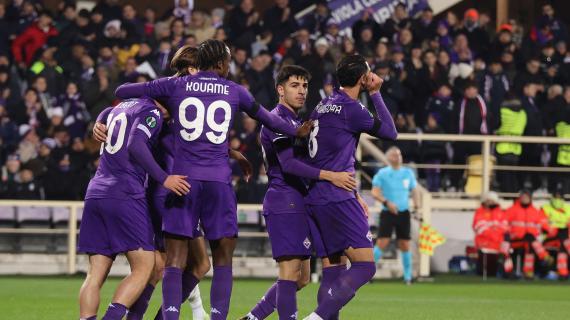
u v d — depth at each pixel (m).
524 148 61.62
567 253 58.25
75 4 70.94
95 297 24.00
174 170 24.50
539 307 39.56
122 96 24.78
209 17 69.06
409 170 52.59
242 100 24.80
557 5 81.31
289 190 25.72
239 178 58.62
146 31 67.00
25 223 58.00
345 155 25.23
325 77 61.53
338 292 24.66
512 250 58.25
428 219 58.44
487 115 61.44
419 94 61.75
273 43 66.69
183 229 24.25
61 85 62.09
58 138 59.19
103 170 24.50
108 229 24.23
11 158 58.53
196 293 27.55
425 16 69.25
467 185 61.19
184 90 24.47
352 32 68.38
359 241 24.91
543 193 62.44
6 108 60.66
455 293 46.78
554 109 63.59
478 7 82.50
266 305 27.33
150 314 32.81
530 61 66.19
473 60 68.31
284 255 25.55
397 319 33.62
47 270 58.00
